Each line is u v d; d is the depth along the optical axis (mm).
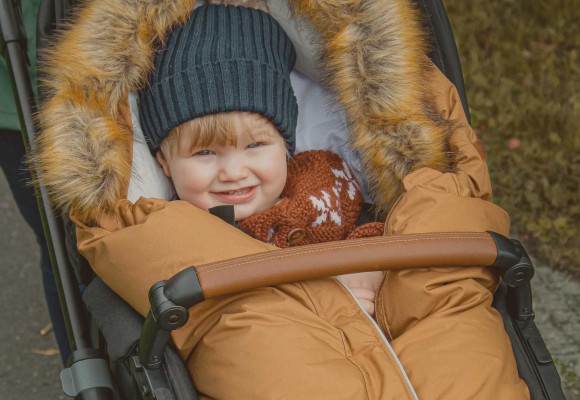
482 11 4020
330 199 2242
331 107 2330
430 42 2268
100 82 2051
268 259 1784
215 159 2102
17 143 2471
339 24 2189
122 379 1876
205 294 1713
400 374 1729
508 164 3457
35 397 2887
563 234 3230
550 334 2980
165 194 2203
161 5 2086
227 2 2246
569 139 3469
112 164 1986
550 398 1817
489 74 3775
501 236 1917
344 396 1665
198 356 1795
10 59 2172
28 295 3178
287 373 1685
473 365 1747
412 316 1882
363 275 2102
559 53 3857
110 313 1883
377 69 2172
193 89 2053
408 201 2012
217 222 1925
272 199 2176
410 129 2156
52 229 2047
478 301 1886
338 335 1800
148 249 1853
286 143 2203
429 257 1851
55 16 2111
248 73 2084
